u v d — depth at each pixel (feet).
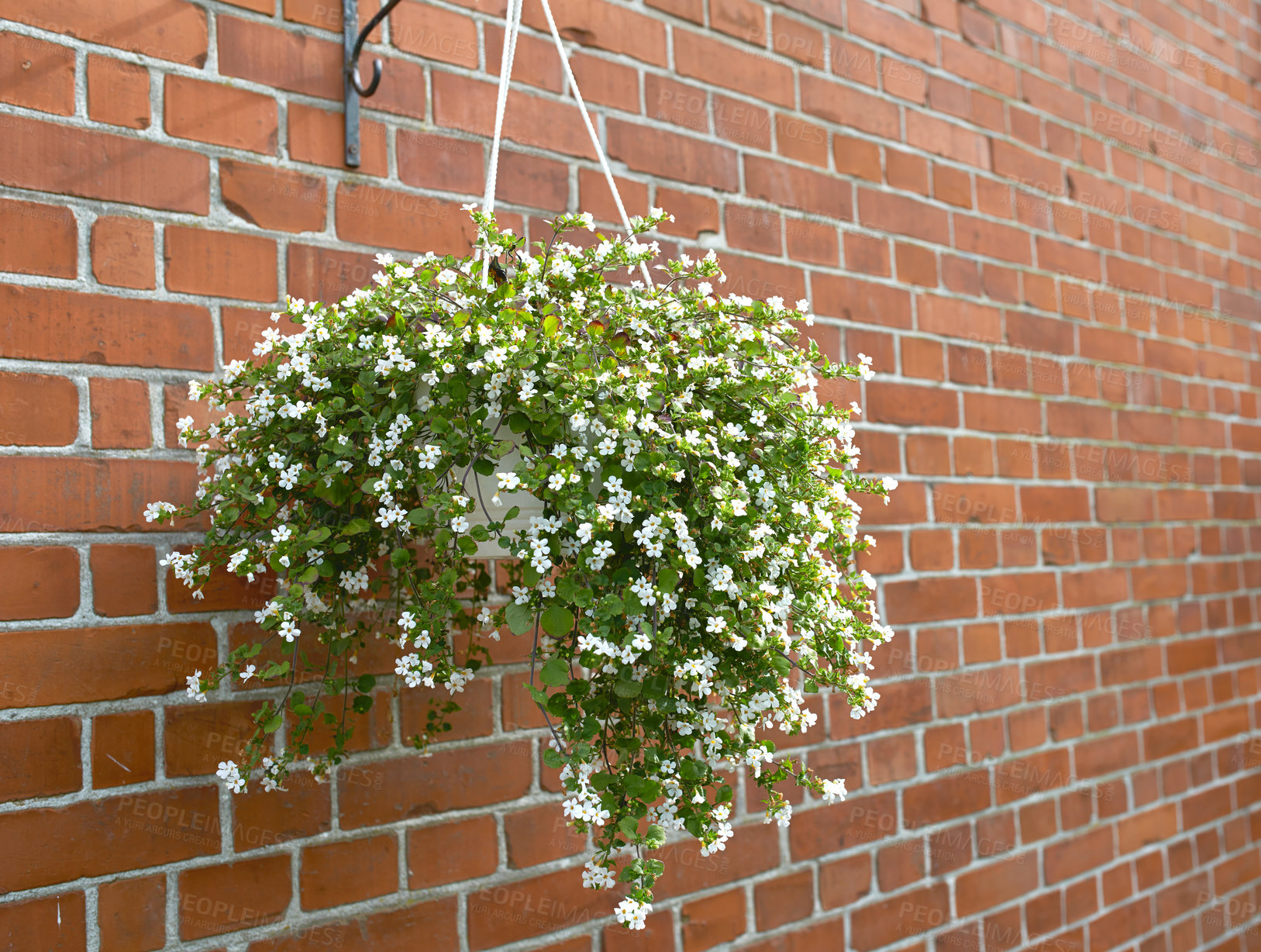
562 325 3.01
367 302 3.04
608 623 2.76
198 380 3.72
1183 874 6.97
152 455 3.61
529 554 2.83
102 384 3.54
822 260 5.53
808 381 3.31
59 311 3.47
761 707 3.06
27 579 3.35
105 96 3.61
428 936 4.05
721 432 3.05
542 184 4.62
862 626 3.33
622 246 3.26
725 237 5.16
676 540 2.84
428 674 3.04
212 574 3.68
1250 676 7.80
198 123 3.79
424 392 3.01
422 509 2.84
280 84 3.99
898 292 5.84
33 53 3.48
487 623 3.24
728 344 3.15
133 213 3.64
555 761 2.87
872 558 5.51
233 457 3.29
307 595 3.23
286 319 3.92
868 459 5.57
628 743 3.00
